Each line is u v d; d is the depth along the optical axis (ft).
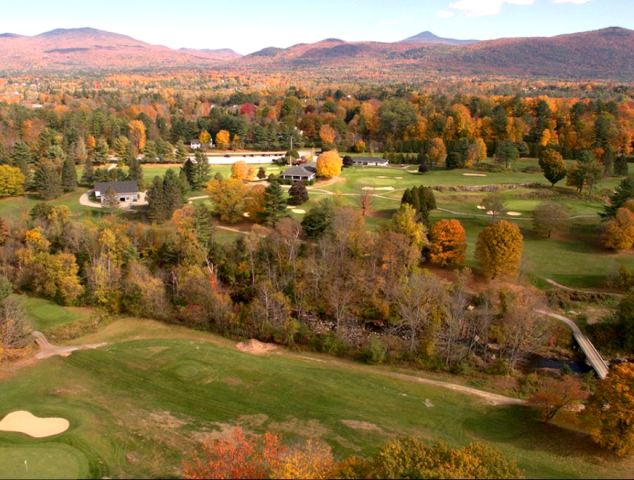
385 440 143.84
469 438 146.82
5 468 125.39
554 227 306.96
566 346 208.64
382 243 246.06
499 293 218.18
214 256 257.96
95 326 219.00
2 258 256.11
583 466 134.00
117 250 251.19
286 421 152.46
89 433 141.90
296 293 231.30
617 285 244.01
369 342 197.67
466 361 191.83
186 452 135.03
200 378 176.86
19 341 193.26
